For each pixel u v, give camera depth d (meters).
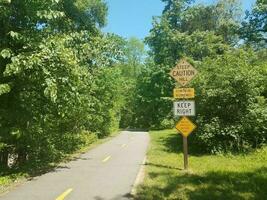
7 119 14.48
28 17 14.38
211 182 12.66
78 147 25.44
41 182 13.12
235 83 20.70
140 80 67.25
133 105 80.94
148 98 64.06
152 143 29.11
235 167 15.89
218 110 20.78
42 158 18.52
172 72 15.59
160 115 63.25
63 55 13.73
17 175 14.10
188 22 61.75
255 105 20.67
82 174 14.73
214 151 20.33
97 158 20.00
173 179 13.16
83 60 18.97
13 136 14.97
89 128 32.12
